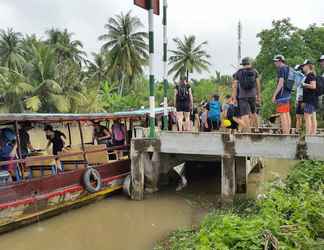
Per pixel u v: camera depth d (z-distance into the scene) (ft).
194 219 29.55
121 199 35.53
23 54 129.08
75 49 147.84
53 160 30.86
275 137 29.78
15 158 28.73
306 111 28.99
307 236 16.67
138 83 139.85
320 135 28.45
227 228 17.60
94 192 33.17
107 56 131.23
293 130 33.76
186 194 37.40
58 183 30.32
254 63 108.58
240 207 30.01
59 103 98.99
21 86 97.09
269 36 104.83
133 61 131.03
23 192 27.43
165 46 40.83
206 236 17.60
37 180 28.53
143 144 34.63
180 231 26.25
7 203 26.08
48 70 103.60
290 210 19.79
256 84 31.04
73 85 107.86
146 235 26.48
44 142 48.62
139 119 42.73
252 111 31.07
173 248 21.63
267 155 30.12
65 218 30.17
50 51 106.01
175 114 46.73
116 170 37.09
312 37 103.86
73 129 50.24
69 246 24.58
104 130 38.37
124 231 27.32
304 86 28.63
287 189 24.64
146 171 36.63
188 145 32.86
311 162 31.14
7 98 99.76
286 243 15.94
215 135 31.81
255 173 48.52
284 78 28.73
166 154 39.75
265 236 15.87
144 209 32.50
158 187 38.40
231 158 31.30
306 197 21.07
